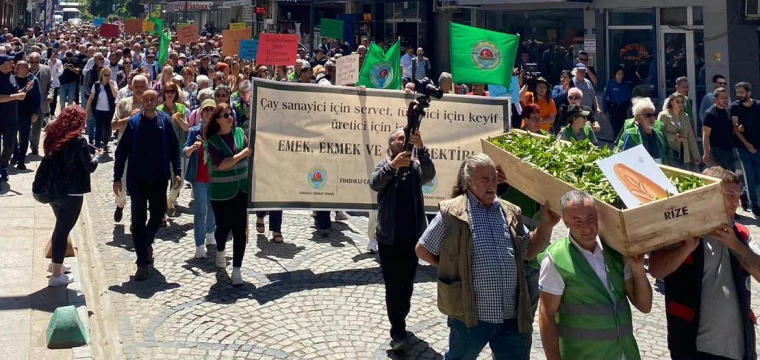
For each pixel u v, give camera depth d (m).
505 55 8.87
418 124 5.25
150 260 7.47
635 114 8.45
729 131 9.75
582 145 4.36
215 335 5.73
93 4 88.56
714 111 9.77
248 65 13.73
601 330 3.49
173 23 50.91
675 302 3.91
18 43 20.67
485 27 20.67
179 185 7.46
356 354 5.43
